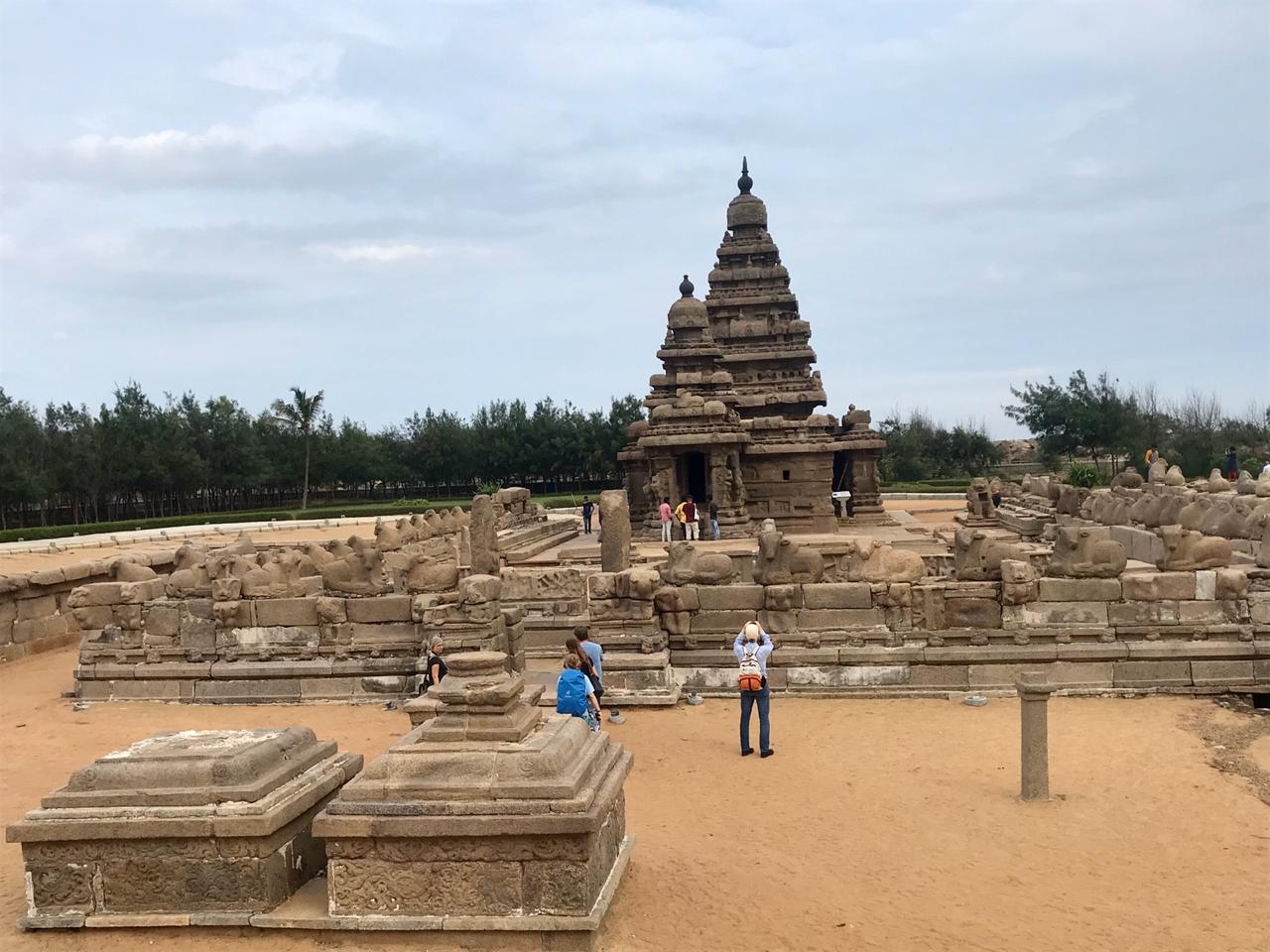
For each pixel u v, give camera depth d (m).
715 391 45.34
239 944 9.19
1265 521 22.11
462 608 20.70
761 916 10.24
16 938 9.45
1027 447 126.12
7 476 70.06
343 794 9.38
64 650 29.34
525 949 9.03
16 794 14.77
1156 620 19.80
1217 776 14.78
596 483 98.94
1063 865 11.79
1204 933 10.06
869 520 47.91
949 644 20.19
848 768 15.75
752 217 51.50
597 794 9.59
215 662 21.94
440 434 94.44
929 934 10.00
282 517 72.88
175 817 9.41
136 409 84.12
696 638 20.75
